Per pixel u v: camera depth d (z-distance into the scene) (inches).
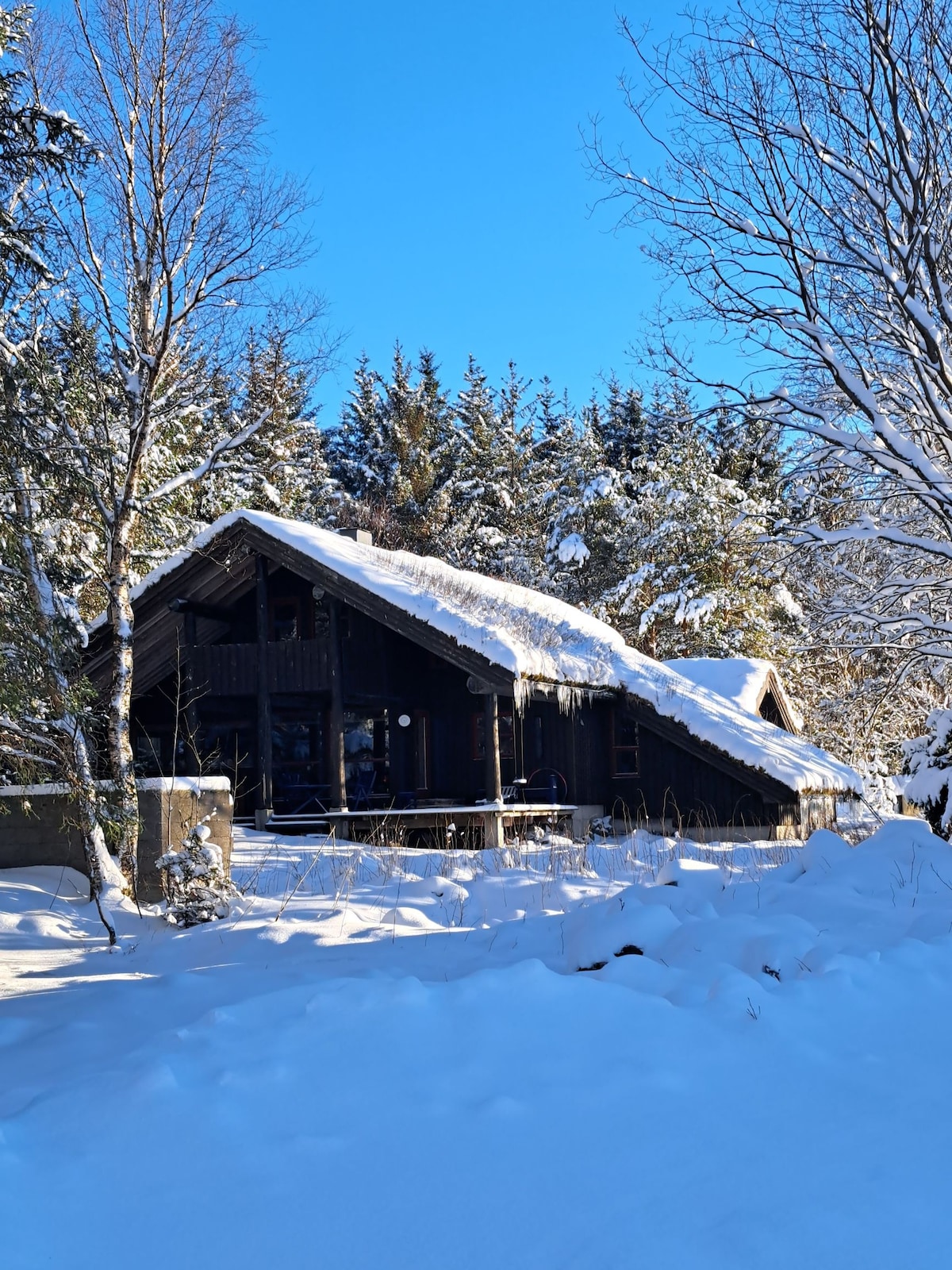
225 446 721.6
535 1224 144.1
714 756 933.8
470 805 1005.2
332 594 897.5
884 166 613.9
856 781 1014.4
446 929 418.6
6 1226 137.3
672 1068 203.3
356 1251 137.4
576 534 1744.6
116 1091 178.1
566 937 354.3
